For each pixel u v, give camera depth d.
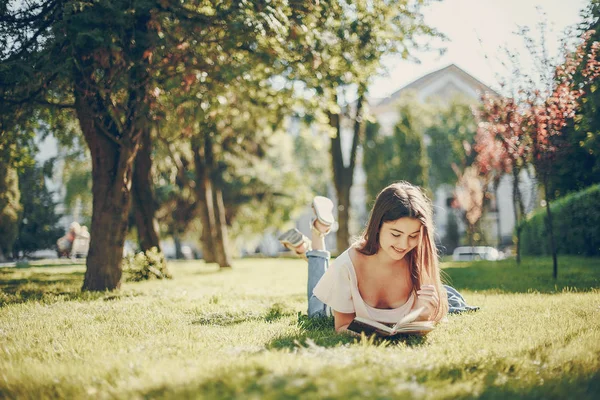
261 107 12.96
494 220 44.44
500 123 11.04
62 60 7.85
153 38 8.22
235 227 31.28
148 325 4.91
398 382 2.55
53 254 32.97
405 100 38.03
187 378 2.76
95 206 9.18
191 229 27.81
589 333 3.95
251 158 25.34
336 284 4.11
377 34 10.14
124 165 9.15
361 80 10.71
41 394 2.72
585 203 13.66
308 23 9.18
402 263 4.15
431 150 43.94
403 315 4.15
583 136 9.88
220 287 9.79
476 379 2.80
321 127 12.38
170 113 10.19
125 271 12.32
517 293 7.33
